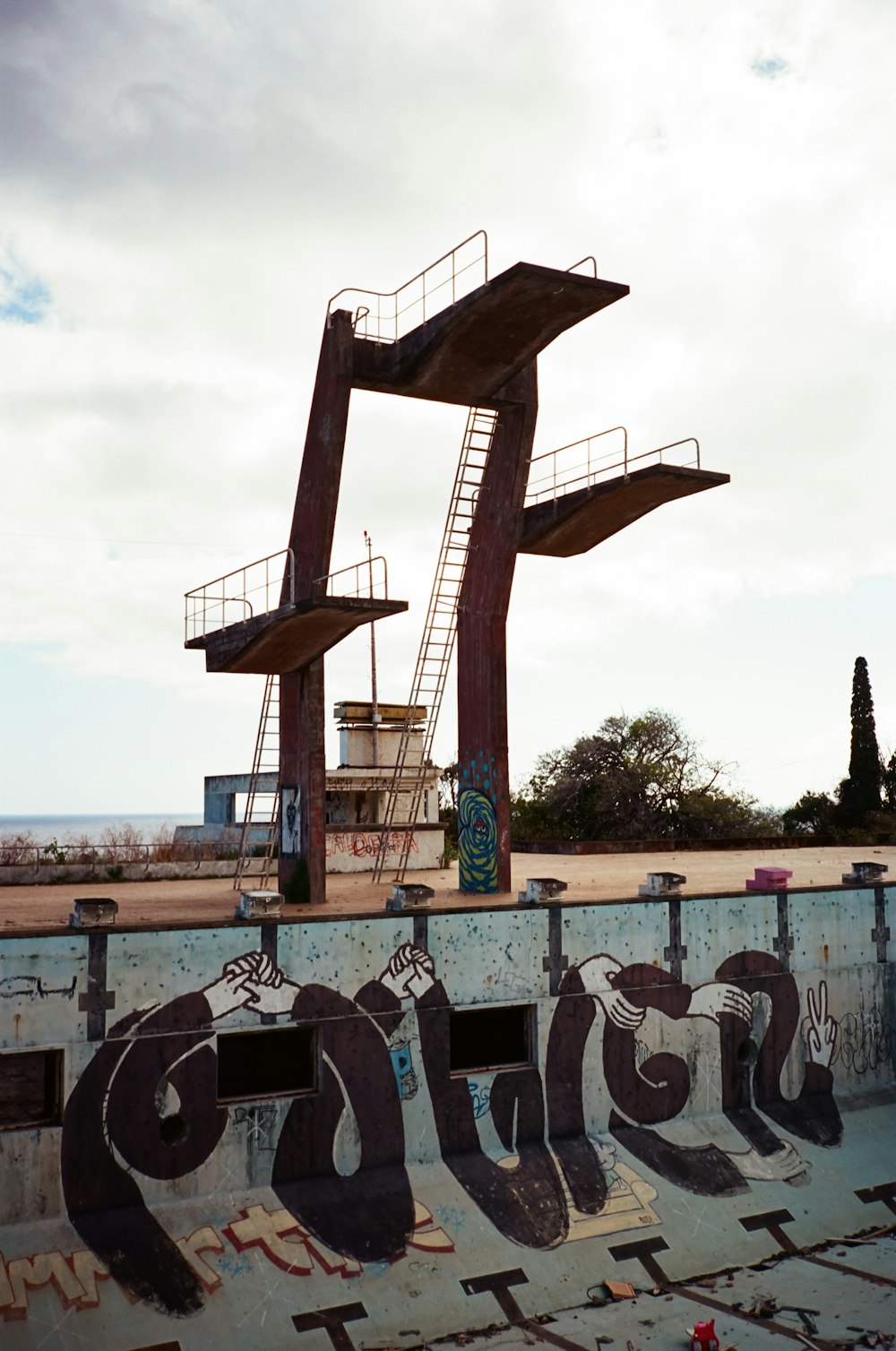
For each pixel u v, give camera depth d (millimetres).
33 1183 13453
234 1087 15883
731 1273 15961
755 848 38406
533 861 30062
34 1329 12453
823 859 30797
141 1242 13695
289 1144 15141
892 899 21906
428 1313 14102
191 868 24500
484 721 19938
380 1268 14492
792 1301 15047
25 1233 13281
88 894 20234
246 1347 13055
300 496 19219
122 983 14219
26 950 13680
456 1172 16125
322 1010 15570
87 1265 13227
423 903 16578
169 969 14547
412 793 28203
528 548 21500
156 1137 14250
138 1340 12727
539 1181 16469
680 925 18984
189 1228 14086
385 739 29125
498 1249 15266
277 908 15461
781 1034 19984
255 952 15164
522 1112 16984
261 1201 14711
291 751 19047
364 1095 15750
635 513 20734
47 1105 14047
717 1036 19172
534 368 20047
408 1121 16031
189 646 20828
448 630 20812
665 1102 18422
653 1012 18484
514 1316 14430
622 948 18297
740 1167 18094
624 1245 15953
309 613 16578
